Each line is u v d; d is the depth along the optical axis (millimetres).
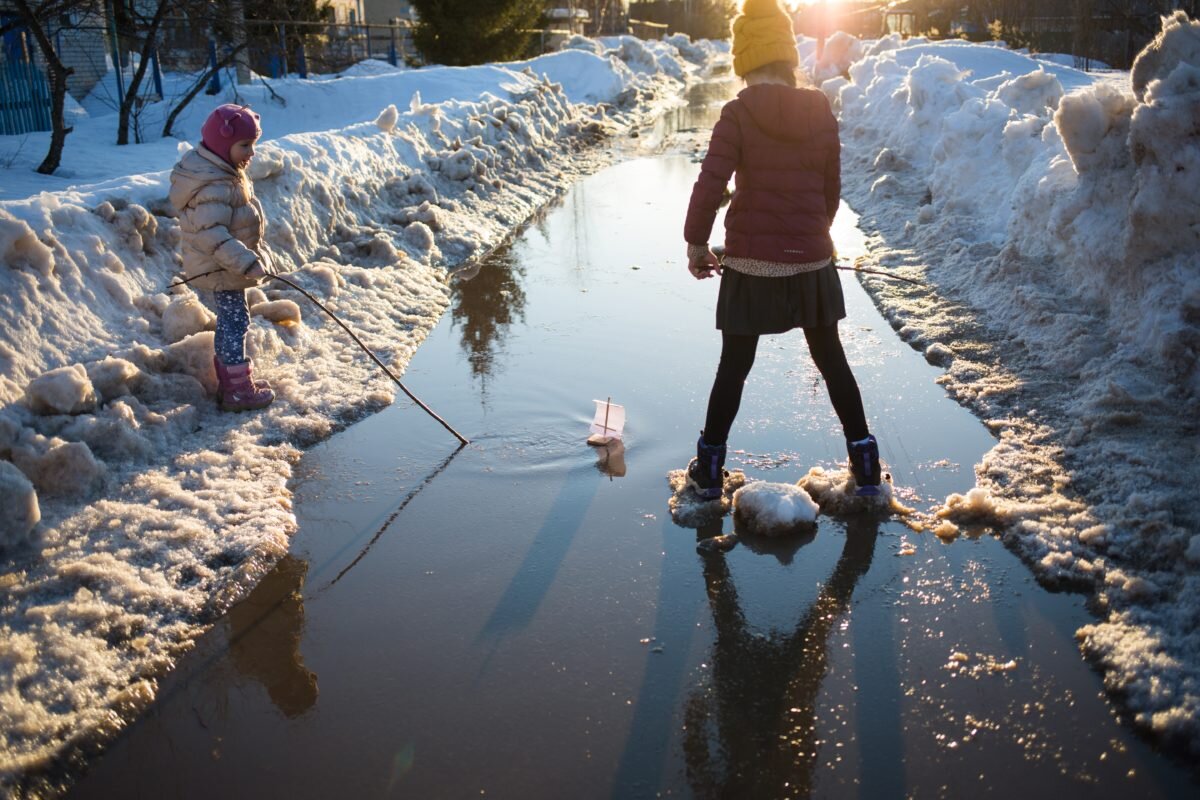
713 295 7070
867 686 2908
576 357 5820
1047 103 8992
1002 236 7246
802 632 3188
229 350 4809
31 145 11664
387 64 26203
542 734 2744
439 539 3832
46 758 2629
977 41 25625
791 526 3807
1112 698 2805
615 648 3135
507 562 3656
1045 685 2873
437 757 2664
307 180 7609
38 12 9578
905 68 15367
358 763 2648
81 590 3258
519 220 9898
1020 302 5828
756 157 3668
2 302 4574
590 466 4434
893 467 4309
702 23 65562
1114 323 5164
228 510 3953
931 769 2566
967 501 3873
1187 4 15438
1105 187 5559
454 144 11312
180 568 3512
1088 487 3914
